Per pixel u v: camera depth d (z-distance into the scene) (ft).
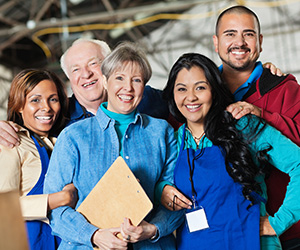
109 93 6.20
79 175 5.97
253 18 8.17
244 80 8.25
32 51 39.27
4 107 38.88
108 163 5.97
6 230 1.78
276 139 6.23
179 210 6.26
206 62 6.53
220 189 6.15
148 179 6.05
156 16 37.96
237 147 6.12
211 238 6.06
